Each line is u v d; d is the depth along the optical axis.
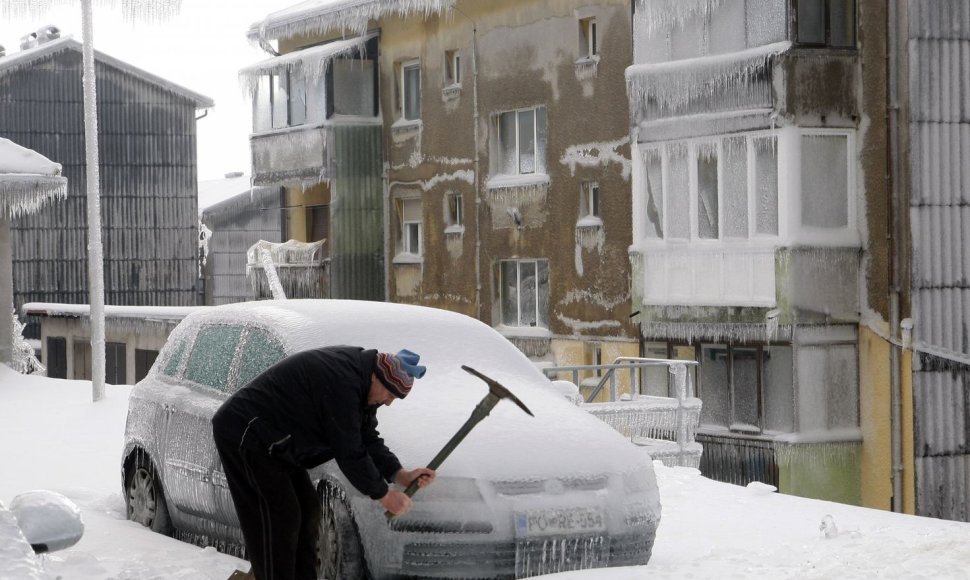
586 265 27.81
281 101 36.47
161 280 48.59
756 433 23.19
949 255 22.48
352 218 34.50
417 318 8.20
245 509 5.99
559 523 6.76
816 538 8.42
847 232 22.89
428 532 6.61
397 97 34.31
